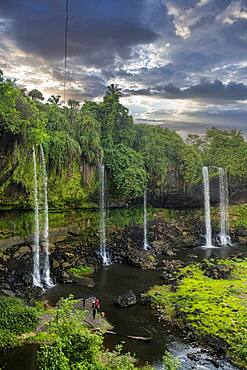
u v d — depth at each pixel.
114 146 46.72
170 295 28.69
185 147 53.75
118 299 27.33
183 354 20.55
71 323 14.27
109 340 21.83
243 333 21.92
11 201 32.81
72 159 37.78
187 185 52.75
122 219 46.25
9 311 22.47
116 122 50.16
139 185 45.03
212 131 64.88
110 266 38.19
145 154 49.12
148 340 21.91
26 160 32.28
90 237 41.78
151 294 28.98
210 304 26.50
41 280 32.41
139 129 53.88
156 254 42.97
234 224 55.03
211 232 53.56
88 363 12.48
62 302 17.88
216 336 21.88
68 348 12.84
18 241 34.03
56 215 38.00
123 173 43.75
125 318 25.00
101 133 47.09
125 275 35.00
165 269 36.38
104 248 41.91
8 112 29.02
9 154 30.53
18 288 29.25
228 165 56.94
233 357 19.94
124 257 40.22
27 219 34.41
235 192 57.75
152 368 18.73
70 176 37.94
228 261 39.22
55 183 36.53
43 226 35.59
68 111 43.31
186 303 26.81
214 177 55.31
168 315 25.34
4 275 31.28
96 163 41.16
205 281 32.12
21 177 32.34
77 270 35.31
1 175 30.58
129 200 46.41
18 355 19.36
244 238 52.12
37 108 36.16
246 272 35.12
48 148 35.06
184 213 53.50
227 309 25.56
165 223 50.44
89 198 41.31
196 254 43.78
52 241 37.59
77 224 40.50
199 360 19.86
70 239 39.72
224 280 32.47
